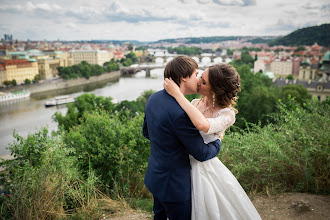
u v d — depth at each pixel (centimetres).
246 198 202
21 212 275
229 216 191
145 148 524
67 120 3753
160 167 179
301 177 344
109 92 9550
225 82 185
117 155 461
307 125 385
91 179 377
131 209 349
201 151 174
